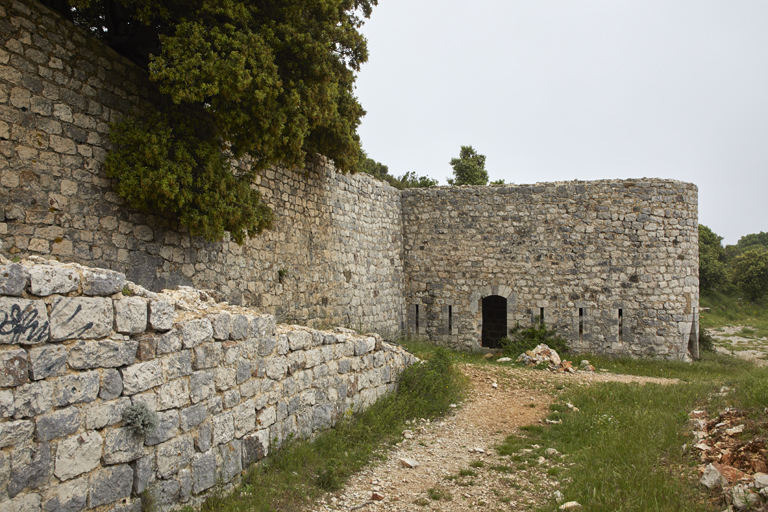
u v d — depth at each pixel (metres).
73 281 4.36
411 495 6.30
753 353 24.02
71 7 9.73
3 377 3.81
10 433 3.81
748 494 4.79
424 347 18.16
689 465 6.11
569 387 12.33
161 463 5.02
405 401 10.01
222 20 9.43
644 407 9.45
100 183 8.81
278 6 10.16
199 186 9.38
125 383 4.71
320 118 10.91
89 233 8.61
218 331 5.93
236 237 10.20
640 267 19.14
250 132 9.55
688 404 9.17
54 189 8.10
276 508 5.62
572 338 19.47
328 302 16.59
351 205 18.16
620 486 5.69
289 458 6.71
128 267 9.29
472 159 36.47
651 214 19.16
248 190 10.47
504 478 6.82
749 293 40.88
